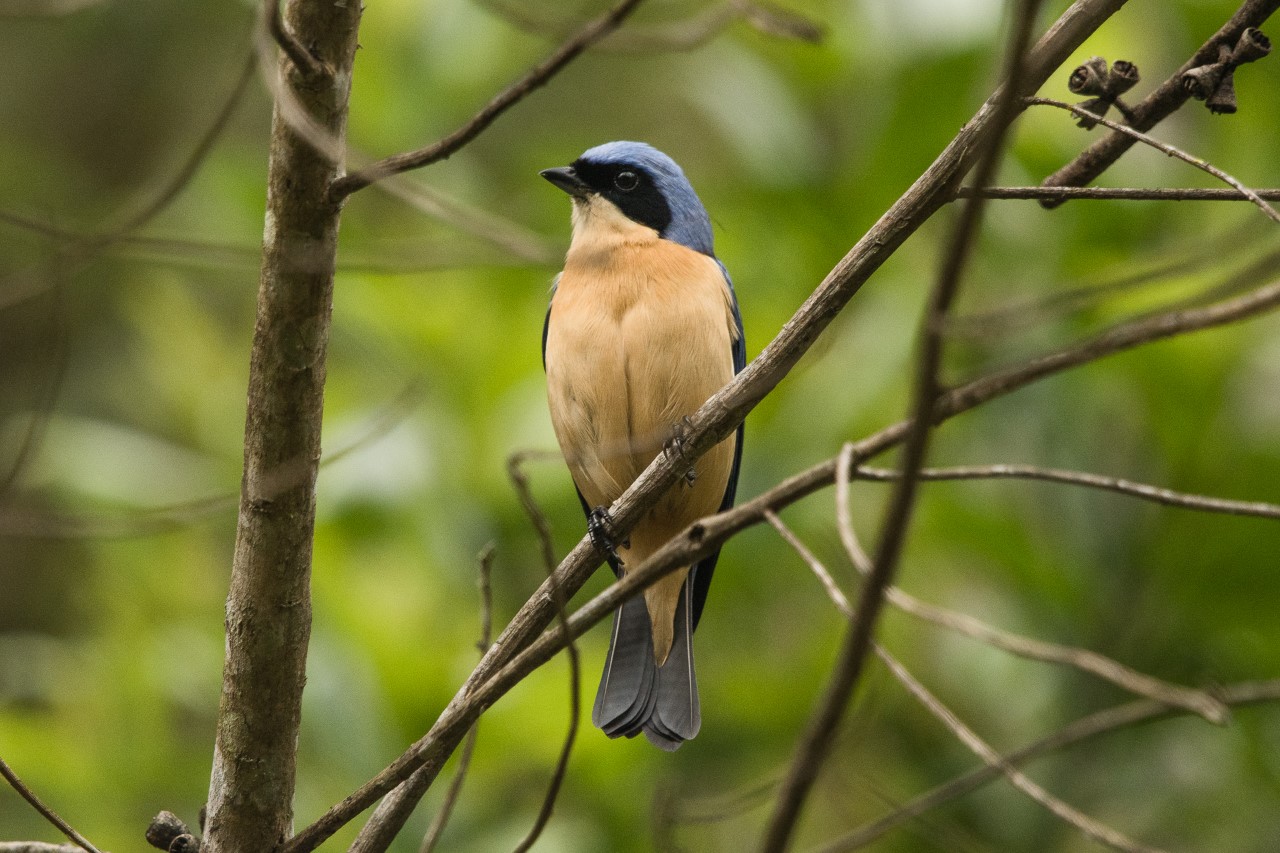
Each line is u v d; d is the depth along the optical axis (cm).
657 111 1620
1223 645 1046
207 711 1102
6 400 1442
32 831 1018
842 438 1112
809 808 1097
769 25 747
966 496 1080
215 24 1627
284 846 582
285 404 576
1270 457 1024
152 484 1161
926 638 1123
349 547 1111
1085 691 1051
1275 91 1109
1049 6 1140
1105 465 1098
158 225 1191
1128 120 580
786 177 1165
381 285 1168
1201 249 620
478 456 1138
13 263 1396
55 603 1447
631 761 1039
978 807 1039
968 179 555
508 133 1563
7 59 1616
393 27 1262
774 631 1161
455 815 1001
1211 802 1030
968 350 1102
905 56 1133
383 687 1016
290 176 560
